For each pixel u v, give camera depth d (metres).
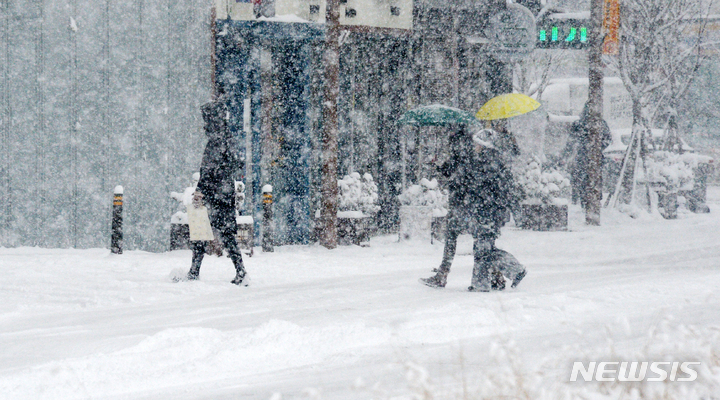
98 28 53.06
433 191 62.69
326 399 13.74
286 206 60.06
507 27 73.19
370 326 22.59
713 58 128.38
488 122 71.62
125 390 15.93
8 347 21.03
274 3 56.66
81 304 30.30
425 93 67.50
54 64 52.19
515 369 11.09
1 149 51.31
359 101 64.62
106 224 53.09
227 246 36.22
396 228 67.12
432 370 15.93
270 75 58.88
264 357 19.31
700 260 47.81
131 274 39.78
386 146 66.38
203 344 20.12
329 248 56.69
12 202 51.50
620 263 47.69
